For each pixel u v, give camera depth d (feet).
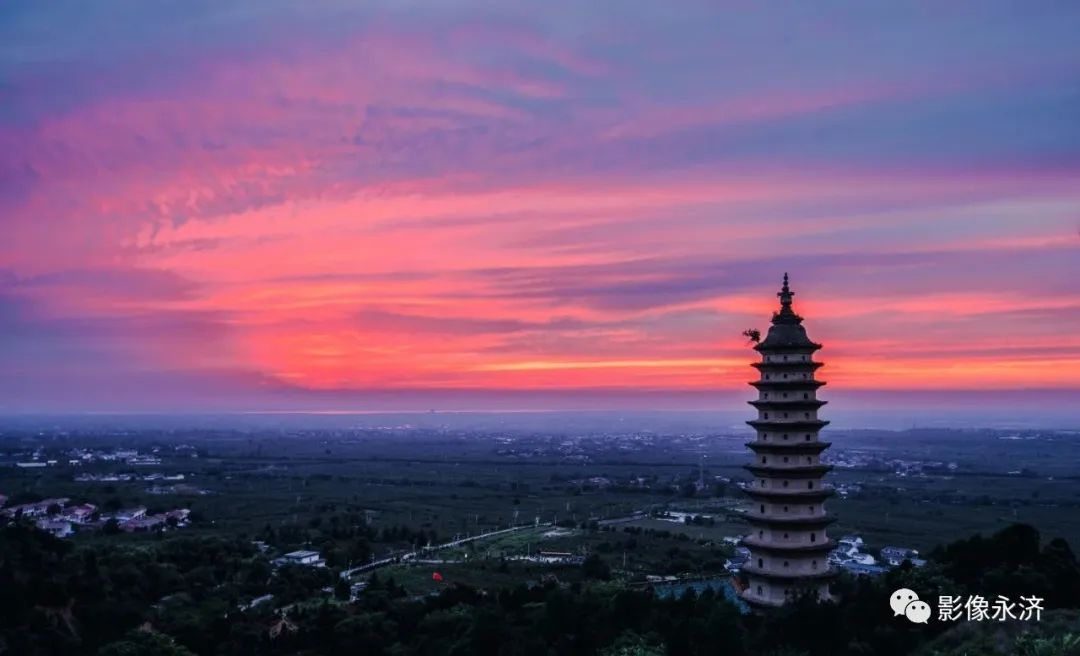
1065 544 459.73
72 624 538.47
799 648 389.19
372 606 582.76
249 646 512.63
